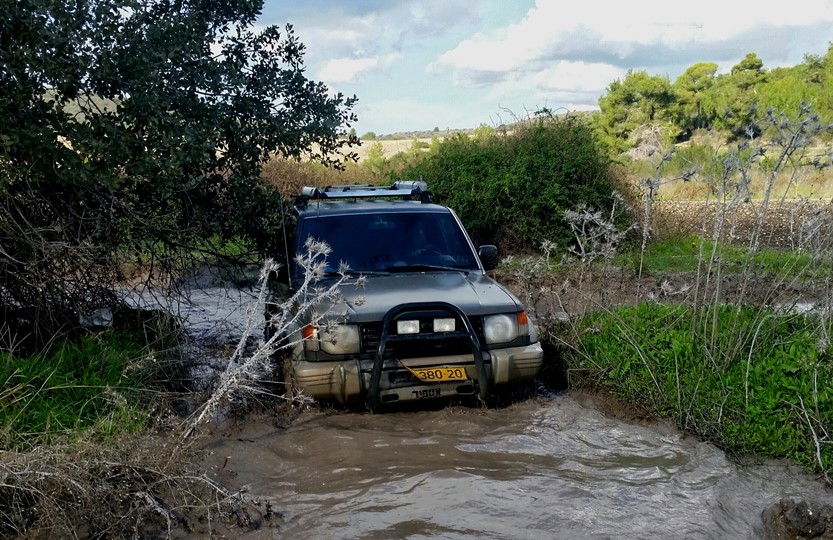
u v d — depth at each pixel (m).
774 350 6.09
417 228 7.13
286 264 7.00
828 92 38.41
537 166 14.23
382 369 5.69
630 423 5.91
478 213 14.06
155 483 4.36
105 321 6.84
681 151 21.62
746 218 17.06
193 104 6.84
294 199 7.92
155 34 6.28
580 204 13.64
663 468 5.04
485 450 5.30
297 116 7.75
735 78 49.66
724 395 5.74
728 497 4.70
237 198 7.51
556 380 6.84
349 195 7.72
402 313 5.73
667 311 6.98
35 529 4.11
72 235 6.57
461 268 6.90
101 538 4.15
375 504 4.51
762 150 6.24
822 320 6.07
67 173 5.85
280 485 4.83
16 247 6.22
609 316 7.15
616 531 4.20
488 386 5.83
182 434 4.84
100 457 4.52
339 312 5.74
